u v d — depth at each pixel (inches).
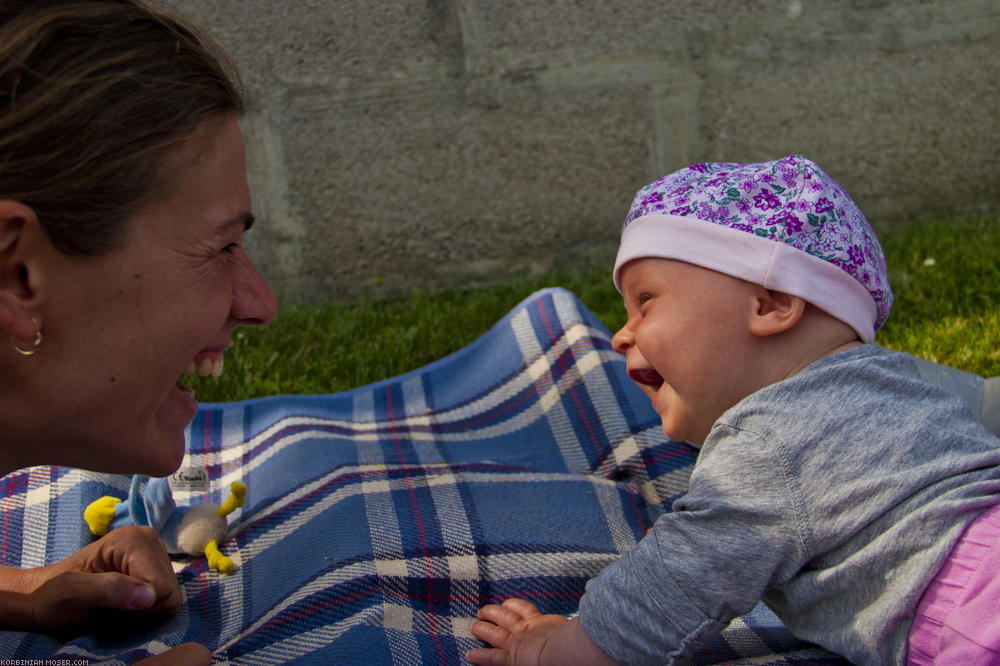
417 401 93.9
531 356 94.3
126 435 49.3
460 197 161.3
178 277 45.3
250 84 151.7
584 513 72.1
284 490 77.2
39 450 48.3
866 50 160.6
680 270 58.5
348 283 163.3
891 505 49.4
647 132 161.2
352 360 124.2
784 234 56.3
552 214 163.6
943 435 51.9
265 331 135.5
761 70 160.1
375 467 79.3
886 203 168.6
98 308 43.6
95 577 57.4
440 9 152.2
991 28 161.0
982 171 167.6
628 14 155.8
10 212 39.3
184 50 44.8
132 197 42.2
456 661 58.8
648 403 85.5
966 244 142.3
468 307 147.8
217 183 46.1
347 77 153.6
